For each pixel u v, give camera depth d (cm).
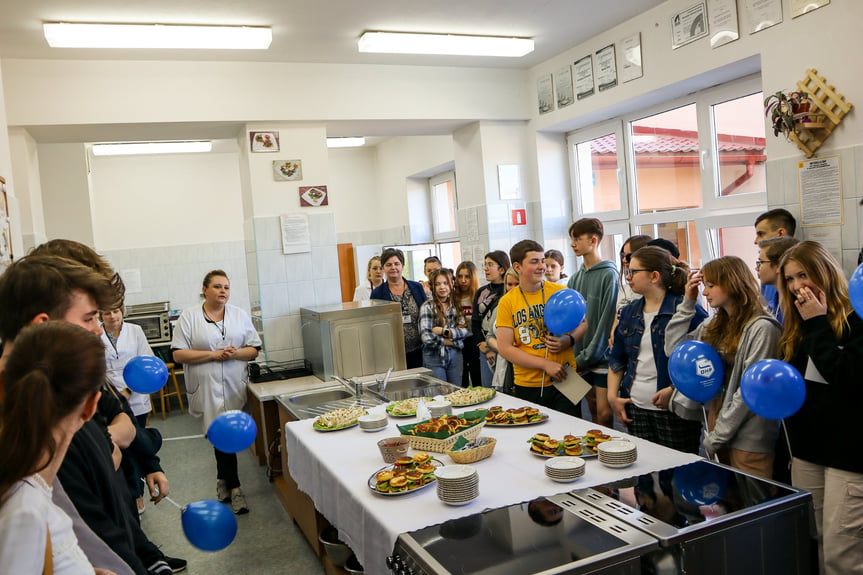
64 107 405
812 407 201
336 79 469
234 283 798
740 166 411
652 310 262
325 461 227
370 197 870
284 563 296
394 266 457
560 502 165
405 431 232
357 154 864
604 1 393
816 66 319
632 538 141
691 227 452
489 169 525
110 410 168
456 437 221
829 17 311
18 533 82
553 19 418
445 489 174
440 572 132
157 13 351
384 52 436
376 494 187
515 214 534
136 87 420
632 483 174
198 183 783
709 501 157
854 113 304
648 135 475
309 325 439
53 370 89
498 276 405
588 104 476
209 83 436
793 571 154
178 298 776
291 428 282
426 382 383
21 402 86
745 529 148
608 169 516
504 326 301
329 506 220
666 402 247
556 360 295
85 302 124
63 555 91
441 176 756
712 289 228
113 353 361
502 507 166
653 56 416
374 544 171
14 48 381
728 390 224
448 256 777
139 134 457
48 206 609
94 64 411
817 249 202
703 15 379
